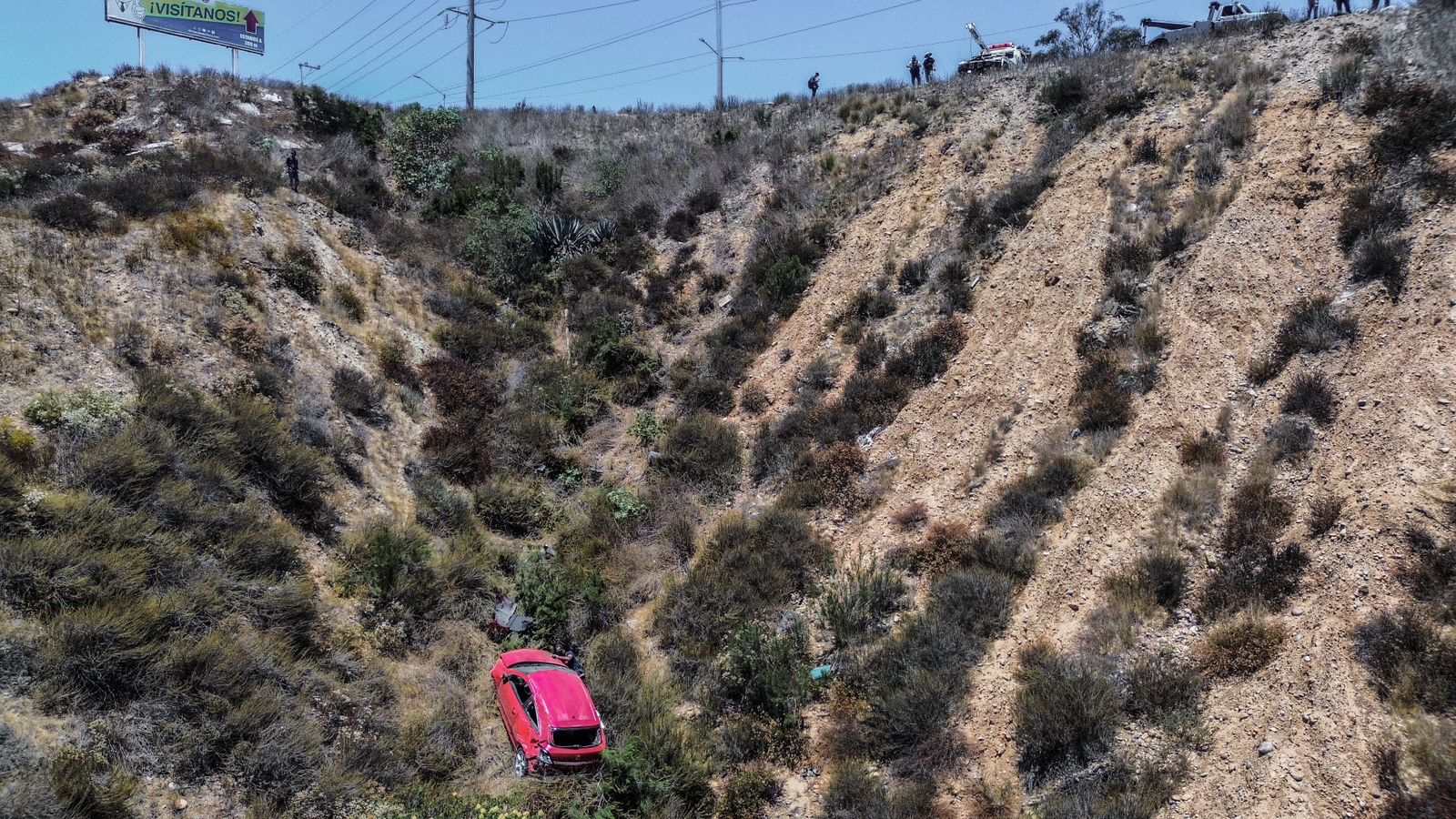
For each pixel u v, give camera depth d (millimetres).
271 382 16406
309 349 18156
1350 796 8992
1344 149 16328
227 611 11969
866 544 15906
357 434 17141
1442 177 14430
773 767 12508
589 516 18281
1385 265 13852
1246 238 16125
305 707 11570
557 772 11734
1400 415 11914
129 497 12273
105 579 10922
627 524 17922
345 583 13922
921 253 21781
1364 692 9641
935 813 11016
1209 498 12930
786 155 28797
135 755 9719
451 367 21000
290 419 16094
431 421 19297
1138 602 12219
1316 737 9641
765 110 34500
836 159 27391
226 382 15742
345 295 20469
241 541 12844
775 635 14477
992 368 17672
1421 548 10453
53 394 12969
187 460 13375
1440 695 9133
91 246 16672
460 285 24641
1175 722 10742
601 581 16047
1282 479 12648
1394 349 12773
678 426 20344
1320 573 11156
